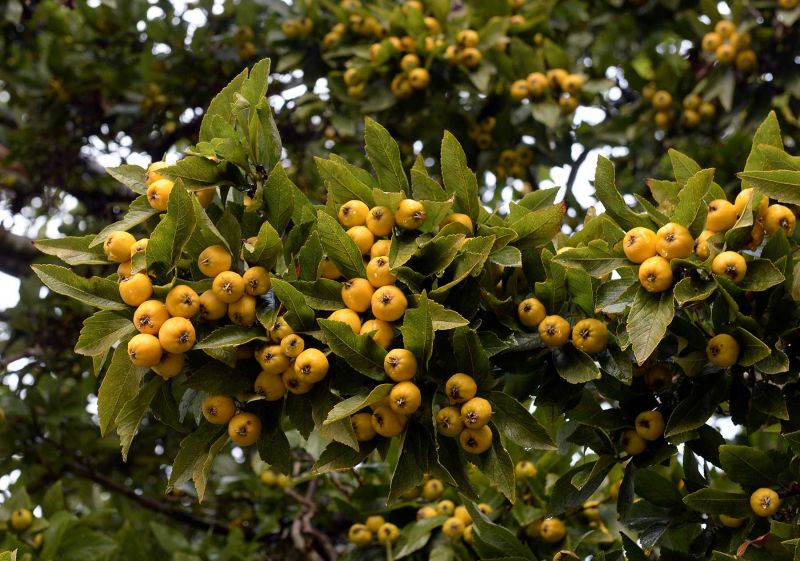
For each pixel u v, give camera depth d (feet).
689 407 10.90
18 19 23.34
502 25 20.56
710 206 10.76
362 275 10.57
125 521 20.33
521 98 20.71
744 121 21.83
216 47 24.73
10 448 21.22
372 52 20.80
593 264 10.88
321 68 22.70
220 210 11.28
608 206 11.23
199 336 10.34
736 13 20.93
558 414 11.73
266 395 10.43
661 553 12.00
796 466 10.99
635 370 11.43
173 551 19.84
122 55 25.40
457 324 9.84
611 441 11.69
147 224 11.27
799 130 22.93
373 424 10.32
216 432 10.84
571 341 11.13
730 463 11.00
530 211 11.49
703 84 21.61
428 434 10.30
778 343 10.72
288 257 11.00
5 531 16.62
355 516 17.34
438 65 20.44
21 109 27.02
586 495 11.96
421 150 23.00
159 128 25.55
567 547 15.12
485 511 15.75
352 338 9.91
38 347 23.93
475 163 21.99
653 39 24.35
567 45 23.43
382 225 10.70
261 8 25.38
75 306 24.03
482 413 9.96
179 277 10.77
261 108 11.34
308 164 25.57
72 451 22.18
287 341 10.05
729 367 10.95
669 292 10.37
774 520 10.95
